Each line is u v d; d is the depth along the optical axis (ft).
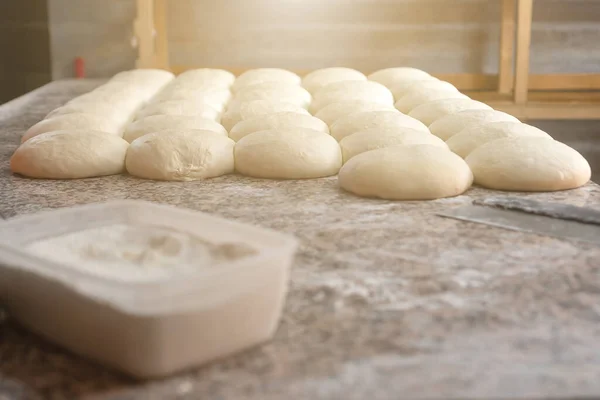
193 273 2.72
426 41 13.03
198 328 2.54
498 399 2.38
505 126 6.21
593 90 12.60
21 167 5.79
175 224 3.21
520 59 11.19
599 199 5.16
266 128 6.49
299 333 2.93
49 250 2.95
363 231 4.34
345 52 13.15
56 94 10.71
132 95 8.23
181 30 13.07
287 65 13.24
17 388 2.52
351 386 2.49
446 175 5.12
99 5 13.84
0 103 14.43
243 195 5.25
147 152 5.74
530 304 3.22
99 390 2.50
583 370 2.59
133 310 2.42
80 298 2.52
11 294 2.87
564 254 3.89
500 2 12.77
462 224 4.48
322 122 6.75
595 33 12.84
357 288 3.42
